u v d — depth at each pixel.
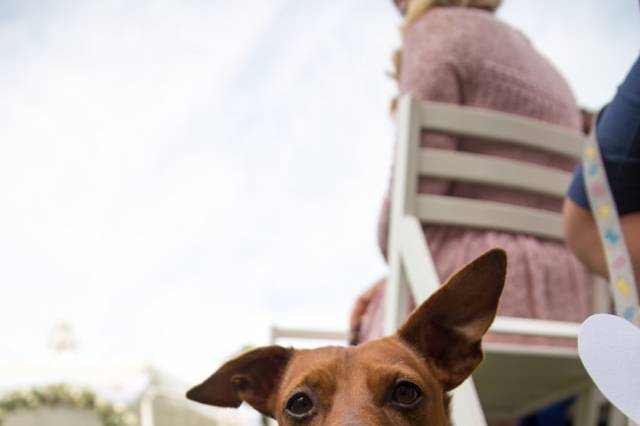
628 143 0.51
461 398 0.58
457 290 0.51
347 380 0.48
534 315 0.71
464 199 0.75
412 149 0.71
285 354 0.57
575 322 0.74
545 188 0.76
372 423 0.45
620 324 0.41
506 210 0.73
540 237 0.75
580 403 0.77
